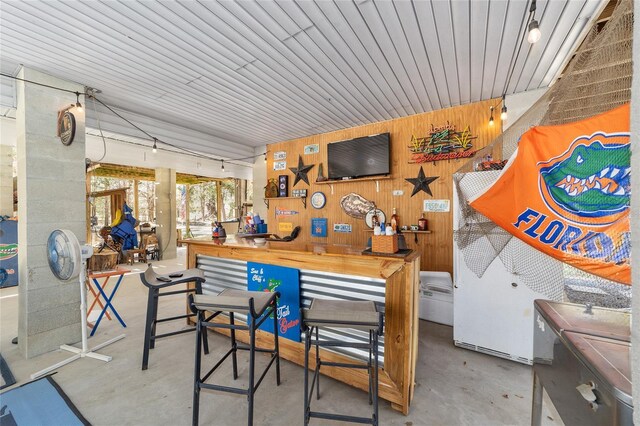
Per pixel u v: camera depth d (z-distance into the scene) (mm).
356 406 1905
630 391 736
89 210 6633
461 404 1919
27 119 2721
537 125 1361
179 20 2186
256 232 4227
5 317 3631
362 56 2713
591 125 1065
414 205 3844
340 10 2113
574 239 1136
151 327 2438
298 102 3828
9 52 2539
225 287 2914
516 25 2262
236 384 2156
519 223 1337
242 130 5066
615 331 1094
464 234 2377
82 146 3025
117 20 2164
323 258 2211
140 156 5879
